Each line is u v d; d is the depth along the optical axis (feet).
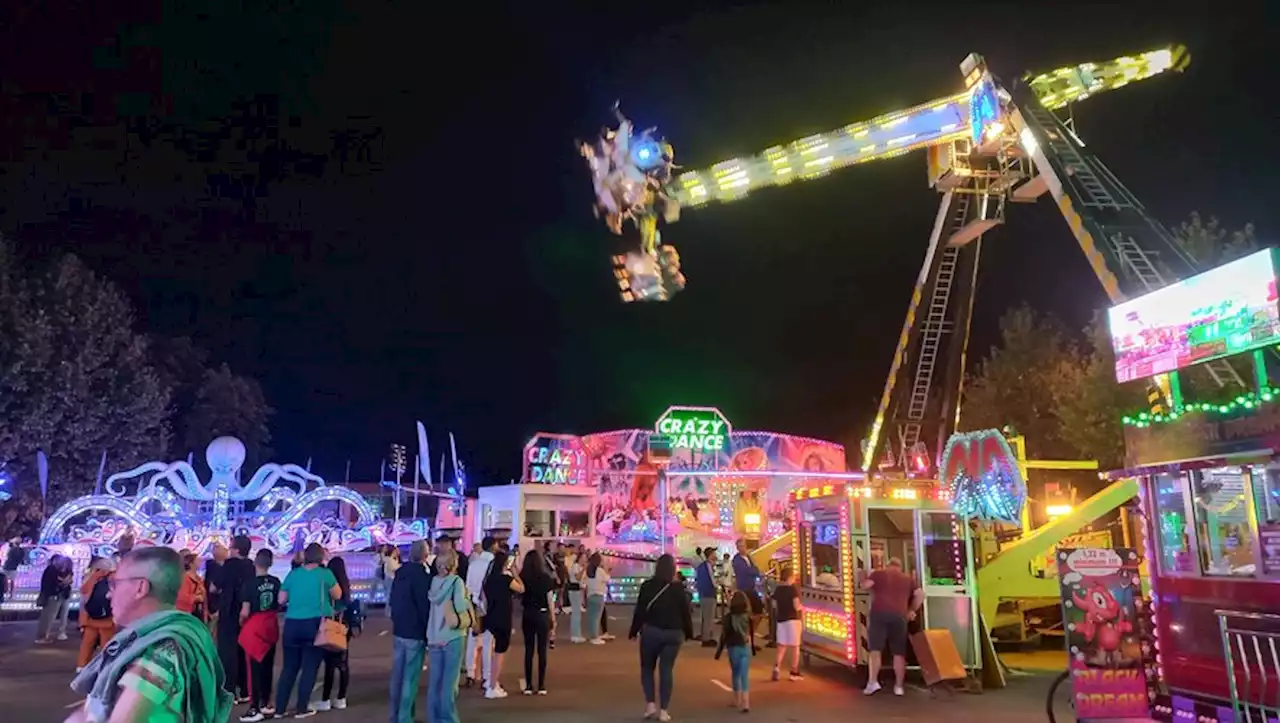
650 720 30.73
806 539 45.73
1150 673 26.30
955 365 69.10
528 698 34.91
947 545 39.24
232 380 154.92
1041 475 57.77
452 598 27.63
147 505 84.48
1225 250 71.31
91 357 93.56
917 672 39.32
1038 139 52.26
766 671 42.06
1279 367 26.99
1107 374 79.82
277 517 82.07
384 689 36.58
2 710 31.68
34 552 70.23
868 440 73.00
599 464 105.91
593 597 54.39
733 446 109.29
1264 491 22.43
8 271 88.48
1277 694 21.04
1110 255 44.60
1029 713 32.07
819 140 60.34
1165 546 25.48
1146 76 59.82
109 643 9.71
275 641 31.45
